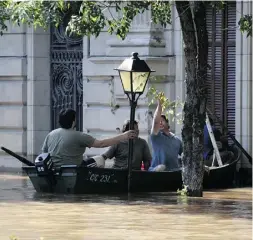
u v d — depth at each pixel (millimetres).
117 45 53812
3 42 57625
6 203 38125
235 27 49750
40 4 44688
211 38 52594
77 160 42188
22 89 57438
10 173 52969
